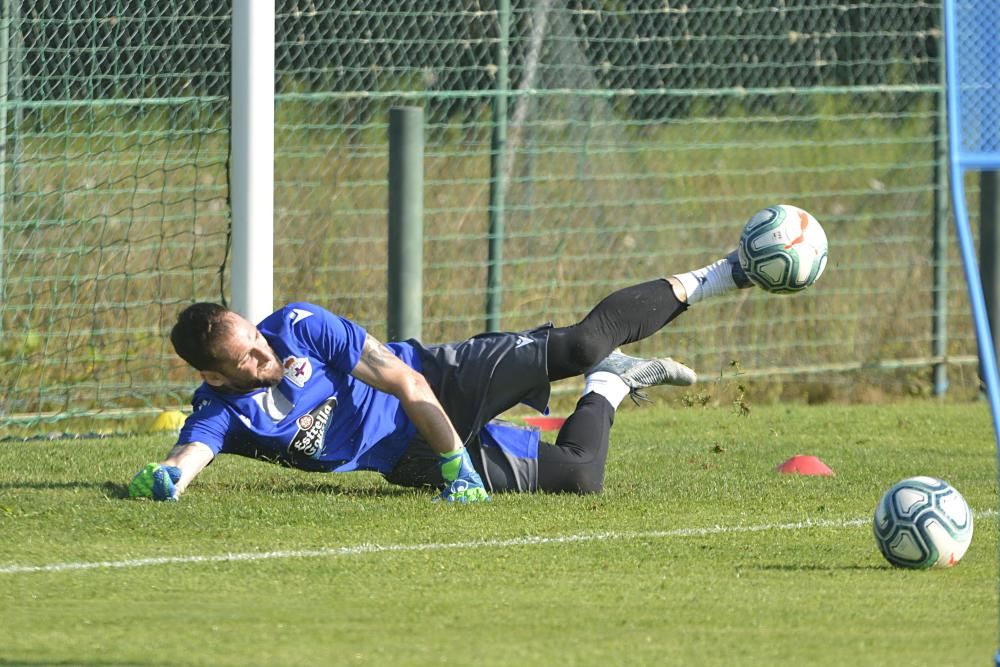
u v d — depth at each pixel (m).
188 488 22.95
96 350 32.41
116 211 36.50
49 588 15.98
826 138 49.12
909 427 31.94
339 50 41.59
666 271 40.28
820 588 15.98
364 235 40.19
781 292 23.05
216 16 34.25
